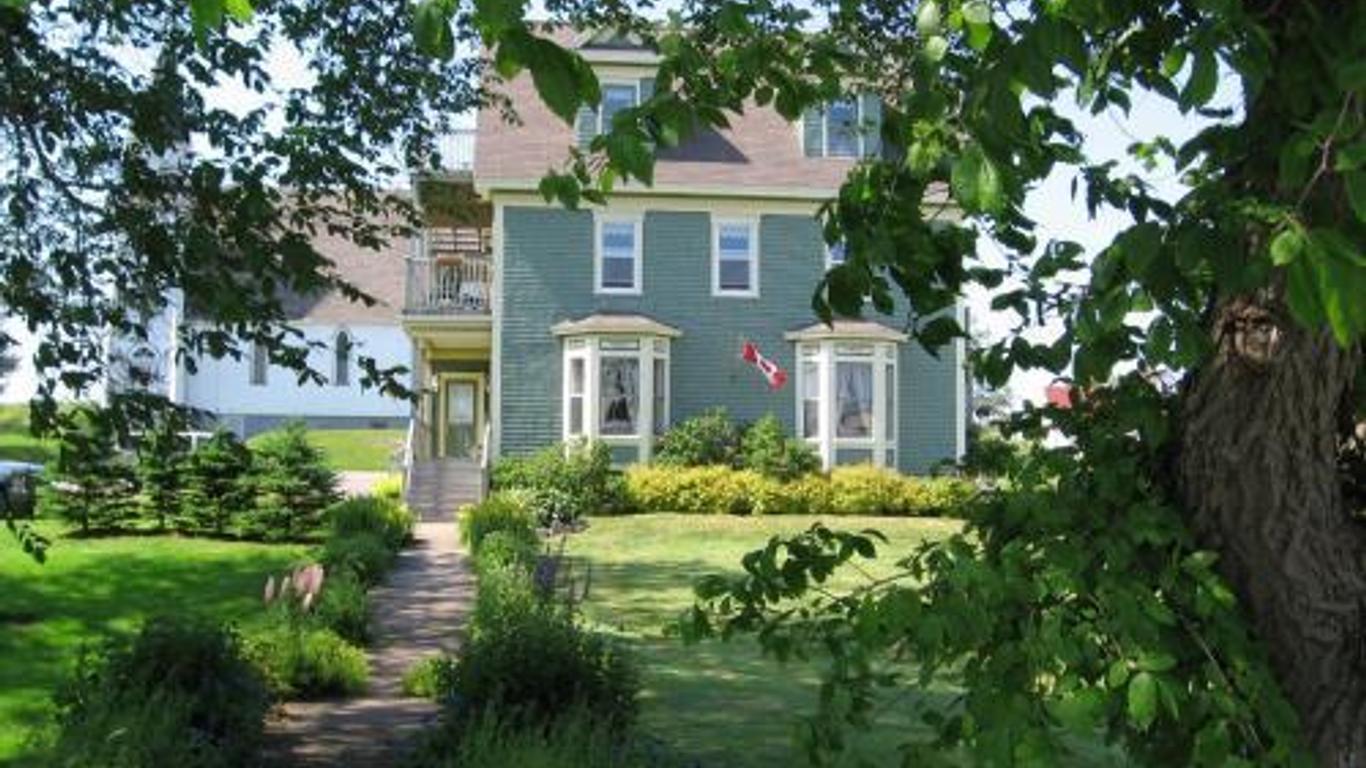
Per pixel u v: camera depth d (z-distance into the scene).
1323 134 1.98
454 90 8.27
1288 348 2.58
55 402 6.62
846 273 3.22
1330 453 2.67
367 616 12.72
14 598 14.37
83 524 20.91
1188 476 2.80
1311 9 2.20
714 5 4.38
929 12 2.57
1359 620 2.65
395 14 7.50
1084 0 2.12
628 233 27.92
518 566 13.52
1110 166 3.18
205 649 7.66
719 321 28.05
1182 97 2.08
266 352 6.84
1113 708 2.44
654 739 7.61
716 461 26.98
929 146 2.64
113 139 6.50
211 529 21.25
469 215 9.73
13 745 7.80
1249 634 2.69
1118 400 2.89
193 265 6.22
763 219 28.27
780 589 3.06
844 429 27.77
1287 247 1.83
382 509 20.78
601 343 26.98
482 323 28.08
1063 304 3.10
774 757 8.31
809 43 3.14
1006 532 2.87
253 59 6.75
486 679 7.46
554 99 1.86
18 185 6.56
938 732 2.90
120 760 5.55
